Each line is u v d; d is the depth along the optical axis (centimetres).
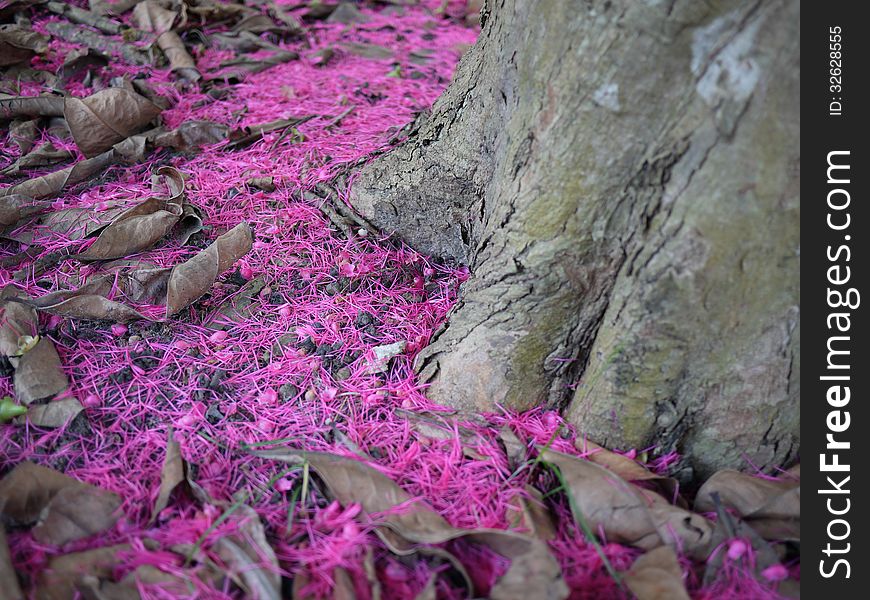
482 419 107
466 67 116
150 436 106
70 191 130
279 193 129
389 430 107
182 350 113
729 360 100
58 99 139
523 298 105
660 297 99
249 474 103
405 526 98
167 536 98
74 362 111
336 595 95
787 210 94
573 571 98
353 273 120
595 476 100
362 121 144
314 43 180
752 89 92
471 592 95
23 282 117
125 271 118
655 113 96
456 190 118
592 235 101
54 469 103
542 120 100
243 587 95
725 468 105
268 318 116
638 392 103
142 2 175
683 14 93
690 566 98
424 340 114
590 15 96
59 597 94
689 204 96
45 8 177
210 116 145
